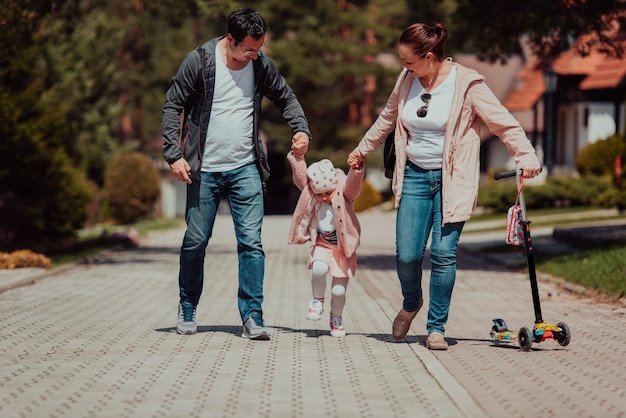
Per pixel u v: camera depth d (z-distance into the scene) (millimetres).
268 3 67562
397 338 10594
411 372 8875
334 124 69062
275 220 53094
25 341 10727
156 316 13023
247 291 10703
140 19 71812
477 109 9898
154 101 72125
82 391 8102
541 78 61719
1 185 24891
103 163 57656
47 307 14180
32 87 25234
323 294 10914
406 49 9695
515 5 22453
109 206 55531
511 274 20125
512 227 10227
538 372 9000
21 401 7758
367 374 8766
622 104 52969
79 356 9695
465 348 10305
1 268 20266
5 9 24047
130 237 32344
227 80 10430
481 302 15047
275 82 10656
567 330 10227
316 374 8750
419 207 10102
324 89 69750
